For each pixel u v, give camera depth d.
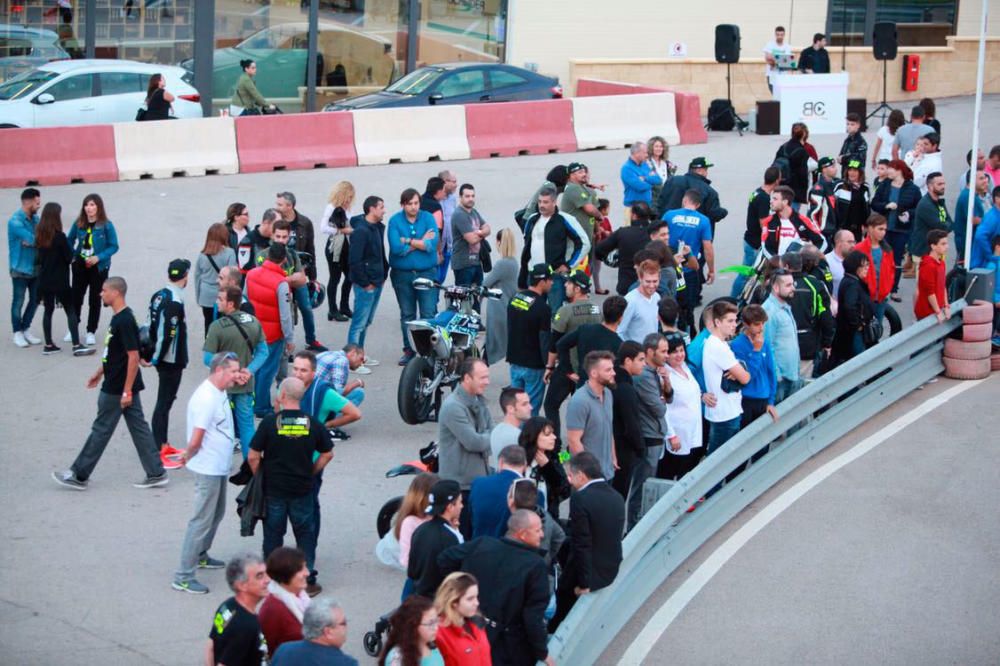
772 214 32.94
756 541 23.27
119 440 26.86
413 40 64.19
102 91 52.81
